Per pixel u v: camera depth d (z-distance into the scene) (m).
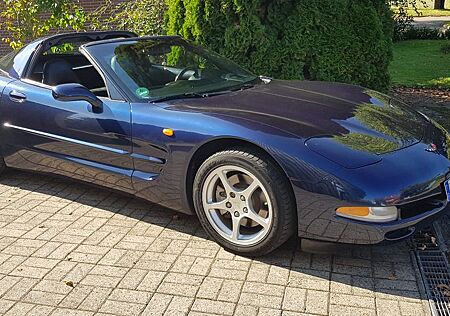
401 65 12.41
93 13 8.32
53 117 3.92
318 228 2.88
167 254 3.24
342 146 2.92
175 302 2.73
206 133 3.13
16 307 2.73
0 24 9.09
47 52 4.68
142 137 3.43
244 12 5.75
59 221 3.77
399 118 3.43
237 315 2.60
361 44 6.00
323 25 5.87
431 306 2.63
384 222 2.75
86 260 3.19
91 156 3.79
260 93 3.70
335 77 6.02
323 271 2.99
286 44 5.89
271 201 2.95
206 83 3.93
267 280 2.91
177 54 4.18
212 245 3.34
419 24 22.67
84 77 4.37
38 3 7.82
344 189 2.75
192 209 3.40
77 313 2.67
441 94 8.55
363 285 2.84
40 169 4.28
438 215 2.95
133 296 2.80
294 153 2.87
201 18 5.89
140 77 3.77
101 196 4.21
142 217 3.78
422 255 3.15
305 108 3.38
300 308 2.65
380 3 6.43
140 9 7.57
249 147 3.04
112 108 3.58
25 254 3.29
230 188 3.12
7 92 4.25
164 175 3.39
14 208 4.03
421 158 2.97
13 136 4.29
